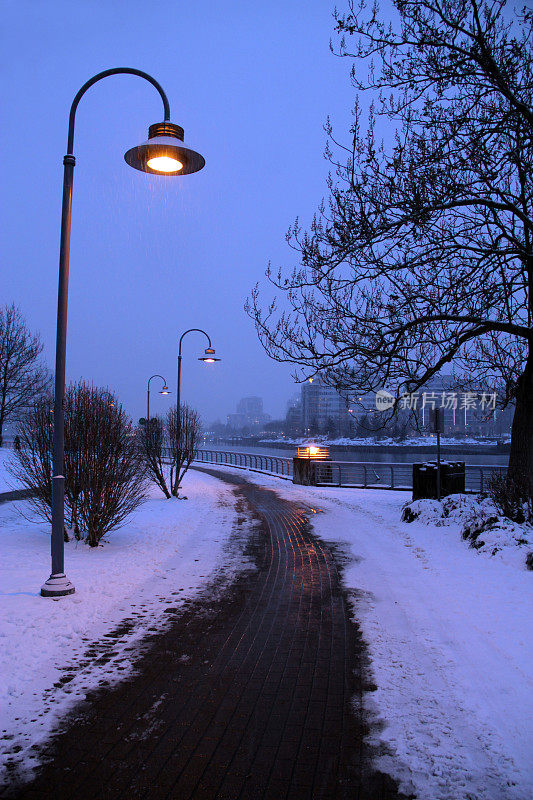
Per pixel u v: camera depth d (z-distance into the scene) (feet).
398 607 21.85
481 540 30.27
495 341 41.81
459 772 10.93
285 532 40.81
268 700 14.19
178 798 10.25
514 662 15.90
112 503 33.45
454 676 15.29
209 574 28.12
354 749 11.84
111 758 11.55
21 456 34.71
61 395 23.16
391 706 13.70
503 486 38.75
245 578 27.32
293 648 17.85
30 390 132.67
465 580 24.99
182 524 43.16
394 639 18.37
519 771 10.92
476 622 19.43
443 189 33.63
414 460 192.44
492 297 38.45
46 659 16.74
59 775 10.95
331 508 54.54
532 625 18.69
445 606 21.56
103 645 18.15
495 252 36.14
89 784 10.66
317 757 11.55
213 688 14.93
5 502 55.31
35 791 10.45
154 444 61.57
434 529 37.35
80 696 14.40
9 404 130.00
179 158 24.35
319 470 81.92
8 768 11.18
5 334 130.93
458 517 37.65
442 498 45.65
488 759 11.35
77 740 12.25
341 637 18.83
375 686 14.87
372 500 60.59
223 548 34.88
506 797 10.16
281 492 70.79
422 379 40.78
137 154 24.54
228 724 12.96
